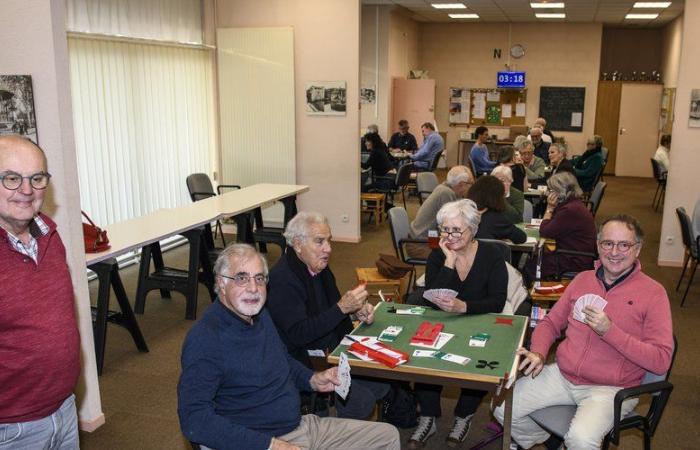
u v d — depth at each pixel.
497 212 4.29
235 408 2.19
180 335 4.64
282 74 7.30
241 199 5.99
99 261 3.81
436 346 2.51
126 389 3.78
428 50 14.30
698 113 6.15
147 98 6.62
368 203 8.70
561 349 2.70
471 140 13.99
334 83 7.18
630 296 2.57
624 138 13.74
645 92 13.47
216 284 2.21
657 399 2.48
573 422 2.43
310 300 2.82
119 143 6.27
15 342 1.80
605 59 14.41
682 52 6.12
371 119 12.44
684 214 5.27
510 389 2.43
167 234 4.46
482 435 3.26
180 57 7.09
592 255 4.32
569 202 4.53
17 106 2.82
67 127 2.96
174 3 6.86
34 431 1.91
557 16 12.40
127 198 6.43
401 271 4.52
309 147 7.43
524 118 14.02
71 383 1.97
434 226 4.82
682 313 5.16
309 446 2.32
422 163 10.51
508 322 2.80
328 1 7.04
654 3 10.36
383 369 2.34
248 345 2.18
